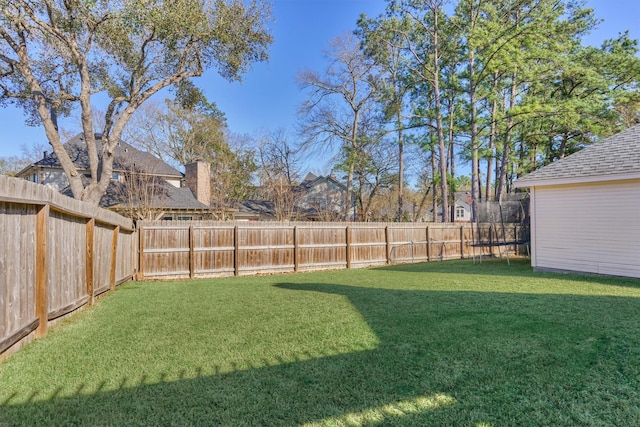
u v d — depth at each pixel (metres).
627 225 7.32
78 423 2.02
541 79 15.90
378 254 11.93
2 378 2.60
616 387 2.39
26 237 3.31
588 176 7.65
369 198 22.67
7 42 9.77
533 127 17.39
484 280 7.39
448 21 17.62
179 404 2.22
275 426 1.98
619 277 7.38
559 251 8.48
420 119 19.33
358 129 22.38
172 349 3.23
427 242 13.04
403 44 19.28
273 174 23.00
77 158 18.45
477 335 3.50
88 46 10.35
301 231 10.56
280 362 2.90
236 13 11.08
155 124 24.91
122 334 3.70
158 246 8.83
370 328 3.82
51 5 9.29
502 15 15.93
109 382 2.54
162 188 18.19
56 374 2.68
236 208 20.72
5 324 2.92
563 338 3.36
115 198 16.22
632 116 15.93
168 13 9.23
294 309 4.82
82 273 4.87
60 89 11.63
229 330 3.83
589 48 16.06
